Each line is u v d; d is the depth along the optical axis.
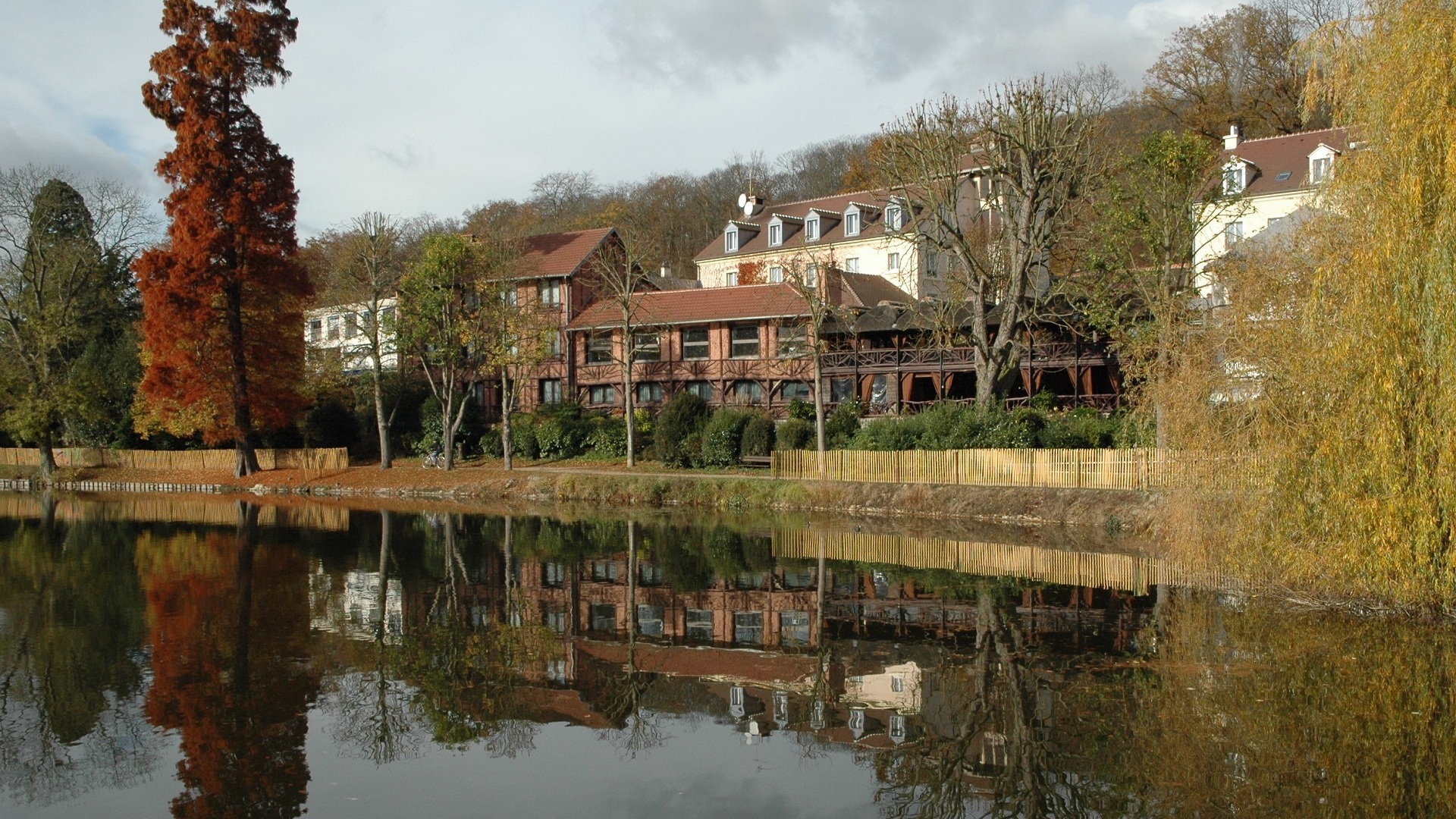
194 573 24.03
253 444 50.25
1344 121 15.90
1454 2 14.27
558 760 11.81
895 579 22.67
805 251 54.25
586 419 50.25
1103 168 35.00
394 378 54.06
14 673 15.21
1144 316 33.38
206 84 43.62
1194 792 10.51
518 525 33.59
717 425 43.56
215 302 44.34
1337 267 15.30
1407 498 14.41
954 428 34.97
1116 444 32.12
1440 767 10.95
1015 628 17.61
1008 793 10.70
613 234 57.72
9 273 50.50
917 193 40.38
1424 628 16.22
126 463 54.66
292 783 11.01
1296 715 12.61
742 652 16.55
